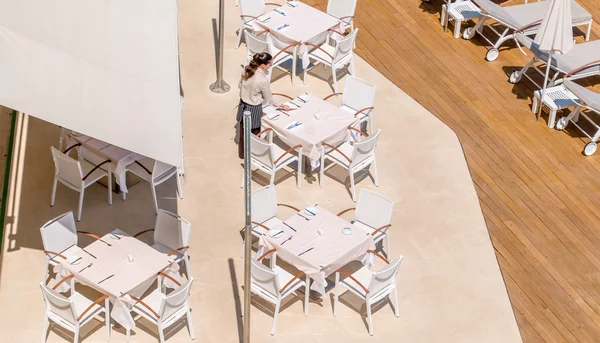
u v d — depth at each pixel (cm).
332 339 1183
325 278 1215
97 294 1225
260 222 1278
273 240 1191
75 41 1170
